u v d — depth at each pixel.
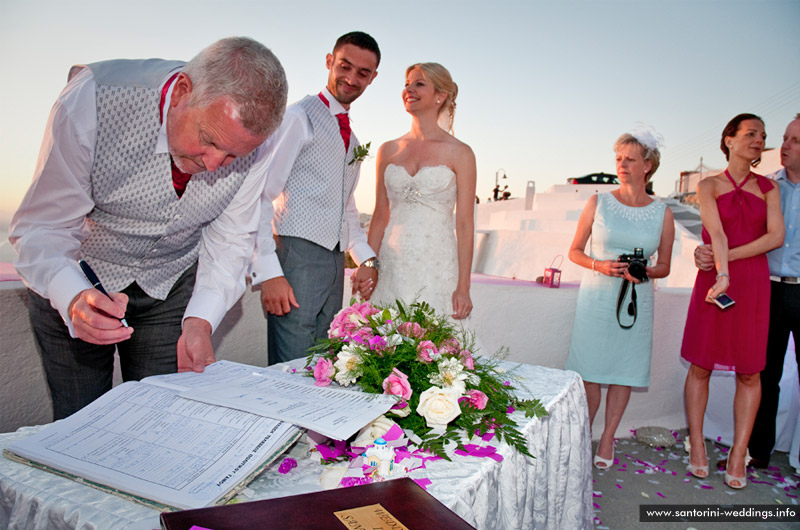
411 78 2.76
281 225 2.38
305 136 2.31
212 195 1.51
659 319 3.66
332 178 2.41
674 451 3.46
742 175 2.91
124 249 1.54
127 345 1.73
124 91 1.32
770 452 3.28
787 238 3.08
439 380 1.18
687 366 3.77
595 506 2.68
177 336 1.76
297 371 1.54
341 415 0.98
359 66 2.37
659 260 3.11
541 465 1.34
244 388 1.15
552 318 3.46
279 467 0.96
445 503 0.85
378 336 1.28
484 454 1.07
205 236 1.65
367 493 0.75
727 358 2.87
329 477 0.92
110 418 0.99
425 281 2.64
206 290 1.57
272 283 2.18
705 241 3.01
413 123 2.85
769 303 2.95
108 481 0.79
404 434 1.11
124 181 1.41
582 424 1.74
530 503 1.27
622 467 3.19
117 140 1.34
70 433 0.94
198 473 0.81
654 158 3.05
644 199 3.13
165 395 1.07
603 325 3.04
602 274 3.08
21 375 1.98
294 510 0.69
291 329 2.35
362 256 2.76
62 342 1.49
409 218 2.69
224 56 1.11
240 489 0.80
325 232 2.38
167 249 1.61
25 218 1.34
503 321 3.39
